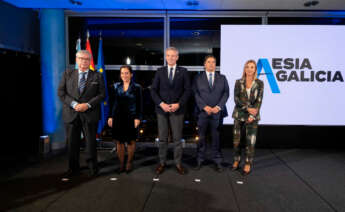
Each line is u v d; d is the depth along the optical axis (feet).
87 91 10.46
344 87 15.55
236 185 10.03
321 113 15.72
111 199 8.67
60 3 14.37
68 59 16.44
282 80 15.70
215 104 11.25
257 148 16.35
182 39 16.55
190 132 16.62
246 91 11.10
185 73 10.96
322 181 10.50
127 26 16.57
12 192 9.24
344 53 15.42
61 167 12.14
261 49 15.72
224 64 15.85
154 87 11.17
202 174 11.29
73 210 7.88
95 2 14.32
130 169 11.44
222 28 15.72
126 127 10.91
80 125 10.91
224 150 15.88
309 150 15.71
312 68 15.58
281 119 15.84
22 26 14.88
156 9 16.03
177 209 7.97
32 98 15.81
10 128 14.38
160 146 11.40
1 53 13.60
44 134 15.71
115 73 16.63
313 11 15.92
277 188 9.75
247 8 15.51
